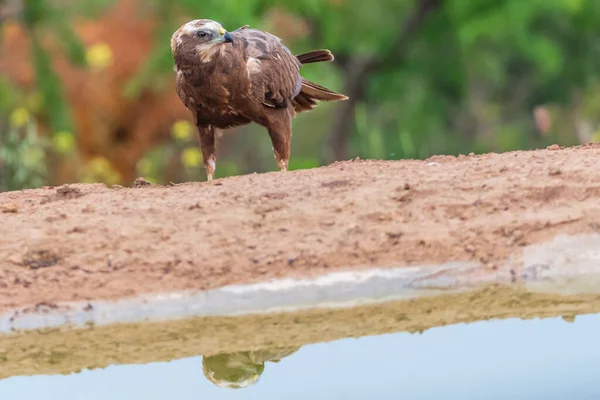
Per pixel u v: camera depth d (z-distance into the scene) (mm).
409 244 10727
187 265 10625
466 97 33969
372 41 30125
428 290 10523
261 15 26500
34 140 20812
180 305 10438
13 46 23734
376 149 29641
